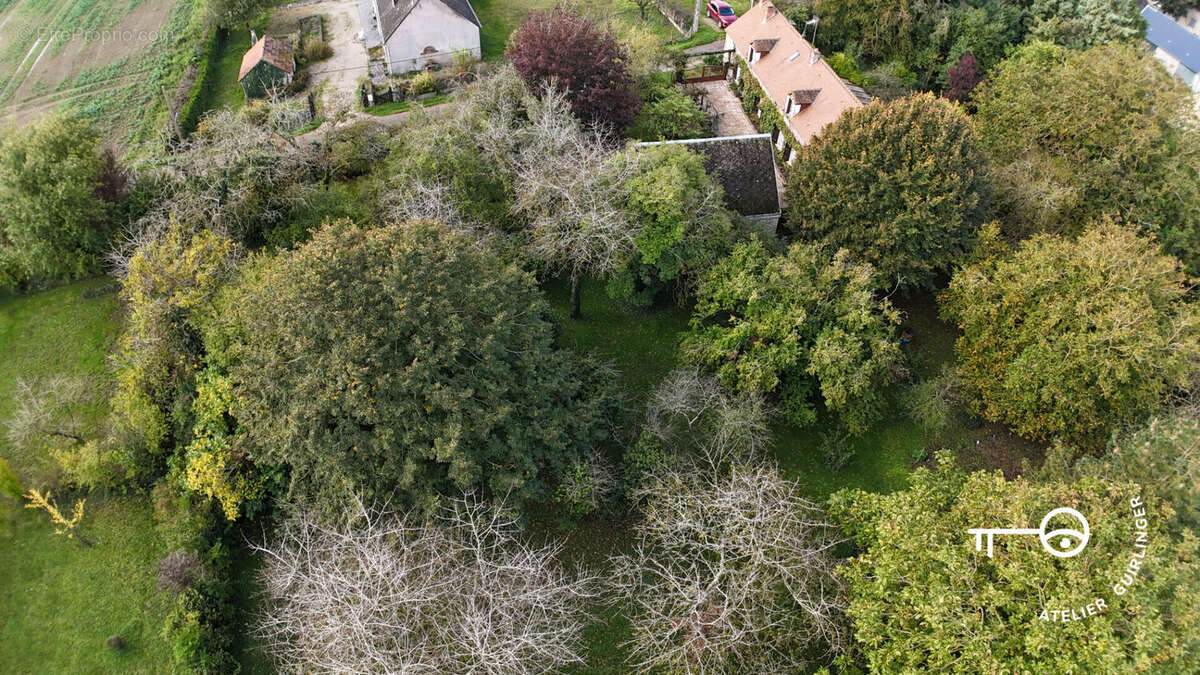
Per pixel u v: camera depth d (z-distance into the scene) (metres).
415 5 54.59
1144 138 38.66
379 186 37.72
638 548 28.75
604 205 33.12
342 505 25.92
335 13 68.38
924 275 37.62
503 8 68.81
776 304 32.59
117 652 25.89
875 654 22.25
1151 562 20.69
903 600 22.75
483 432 25.16
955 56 57.56
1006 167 40.16
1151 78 41.53
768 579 24.75
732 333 32.53
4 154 36.22
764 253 34.22
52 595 27.45
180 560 26.95
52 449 31.64
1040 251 33.09
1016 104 43.06
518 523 28.12
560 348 36.25
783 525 25.02
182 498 29.09
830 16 60.28
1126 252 30.89
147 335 31.19
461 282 26.52
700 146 40.22
